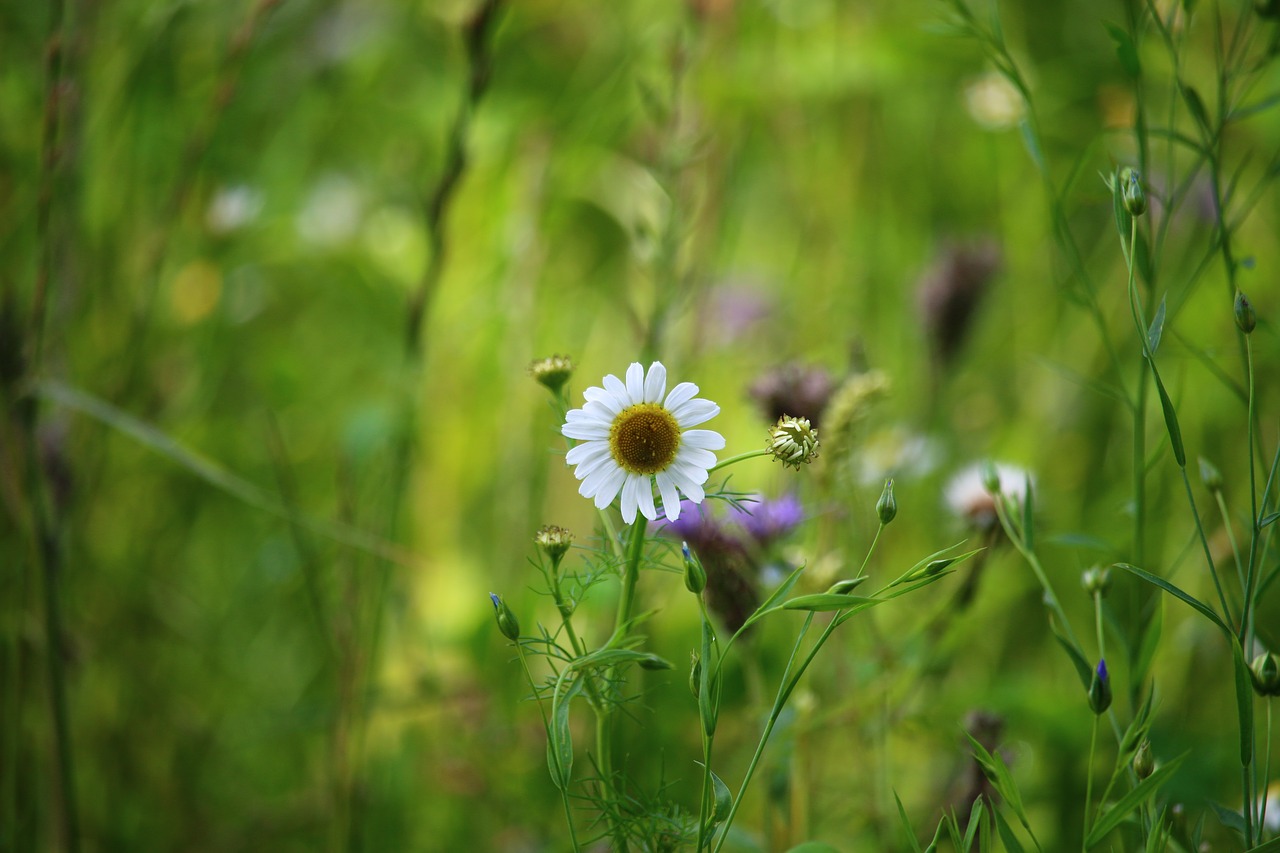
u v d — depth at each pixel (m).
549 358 0.73
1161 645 0.92
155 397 1.05
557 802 0.92
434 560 1.04
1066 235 0.79
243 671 1.05
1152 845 0.69
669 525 0.76
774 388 0.85
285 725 0.94
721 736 0.90
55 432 0.90
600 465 0.68
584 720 0.92
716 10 0.98
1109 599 0.97
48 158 0.83
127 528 1.04
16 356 0.82
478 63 0.90
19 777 0.89
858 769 0.88
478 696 0.94
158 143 1.10
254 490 0.88
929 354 1.02
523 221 1.12
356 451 0.93
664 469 0.68
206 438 1.12
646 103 0.93
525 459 1.07
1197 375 1.01
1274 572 0.71
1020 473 0.83
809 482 0.88
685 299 0.94
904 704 0.85
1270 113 1.08
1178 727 0.88
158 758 0.95
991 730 0.79
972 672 0.98
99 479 0.95
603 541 0.73
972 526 0.83
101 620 0.96
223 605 1.10
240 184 1.12
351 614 0.88
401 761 0.94
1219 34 0.77
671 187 0.92
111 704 0.94
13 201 1.01
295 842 0.94
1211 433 1.02
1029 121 0.79
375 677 0.95
